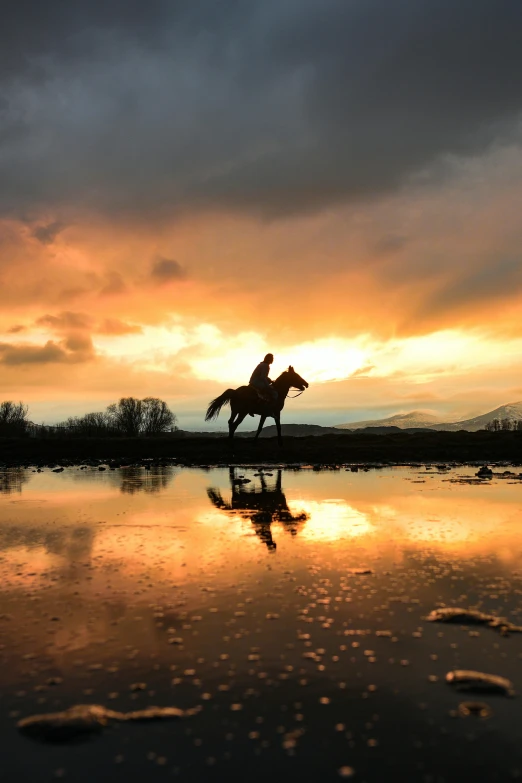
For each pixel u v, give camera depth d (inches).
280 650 175.2
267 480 661.9
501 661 166.4
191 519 393.4
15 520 397.1
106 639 185.2
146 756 125.3
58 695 150.4
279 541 321.7
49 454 1085.8
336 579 247.4
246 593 229.3
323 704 144.6
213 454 994.7
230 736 132.0
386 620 198.7
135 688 153.6
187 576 253.3
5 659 171.8
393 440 1121.4
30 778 119.0
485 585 237.6
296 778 117.8
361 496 510.3
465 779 116.8
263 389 1002.7
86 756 125.5
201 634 187.9
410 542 317.7
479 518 391.9
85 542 322.7
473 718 137.5
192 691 151.6
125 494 536.4
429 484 607.5
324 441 1122.0
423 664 164.9
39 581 248.2
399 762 122.1
